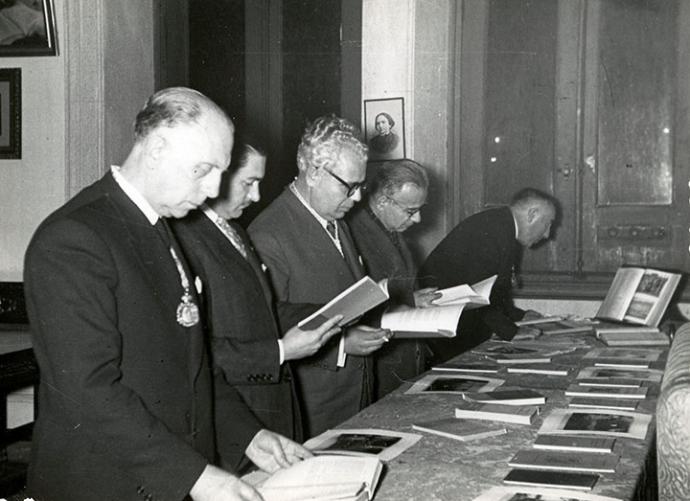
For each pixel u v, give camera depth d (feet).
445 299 11.85
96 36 18.22
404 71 21.25
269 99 22.75
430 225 21.53
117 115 18.83
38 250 6.10
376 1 21.30
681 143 20.42
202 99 6.53
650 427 7.98
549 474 6.57
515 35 21.21
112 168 6.76
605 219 20.93
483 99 21.42
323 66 22.45
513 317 15.58
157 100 6.46
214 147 6.45
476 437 7.70
